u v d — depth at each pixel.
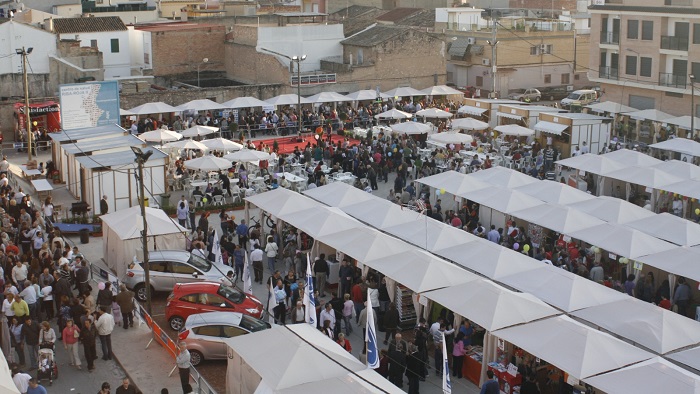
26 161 56.41
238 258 36.00
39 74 68.44
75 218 43.06
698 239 35.31
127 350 28.89
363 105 72.81
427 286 29.45
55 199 47.62
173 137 52.91
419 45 77.44
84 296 29.77
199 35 79.25
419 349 27.39
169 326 30.98
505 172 43.84
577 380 23.83
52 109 61.34
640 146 60.38
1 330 27.08
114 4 102.31
